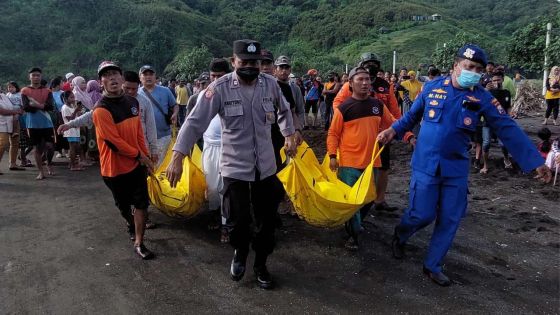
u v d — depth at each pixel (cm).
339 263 457
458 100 399
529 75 2736
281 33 8556
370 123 486
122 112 457
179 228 555
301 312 366
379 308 372
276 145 507
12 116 860
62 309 373
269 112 388
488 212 611
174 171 373
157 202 532
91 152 914
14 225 575
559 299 386
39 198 702
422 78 1348
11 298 390
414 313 365
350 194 459
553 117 1418
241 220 387
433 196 414
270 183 396
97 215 615
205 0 9275
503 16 9019
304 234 532
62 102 961
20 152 959
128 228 530
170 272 439
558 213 604
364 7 8638
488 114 400
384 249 491
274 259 466
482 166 853
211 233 539
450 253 480
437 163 405
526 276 429
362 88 477
